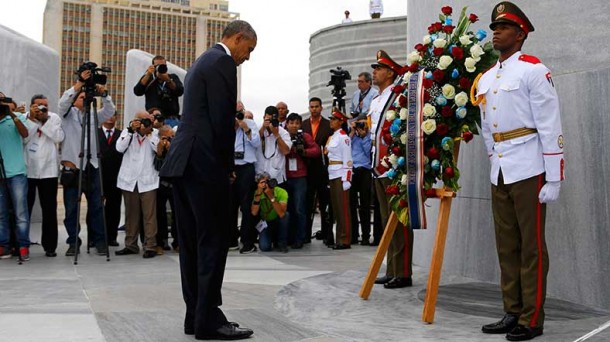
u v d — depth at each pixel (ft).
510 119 12.02
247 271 19.72
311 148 27.25
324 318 13.25
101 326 12.04
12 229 23.06
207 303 11.12
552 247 15.14
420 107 13.50
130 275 18.63
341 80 29.89
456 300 14.98
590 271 14.16
